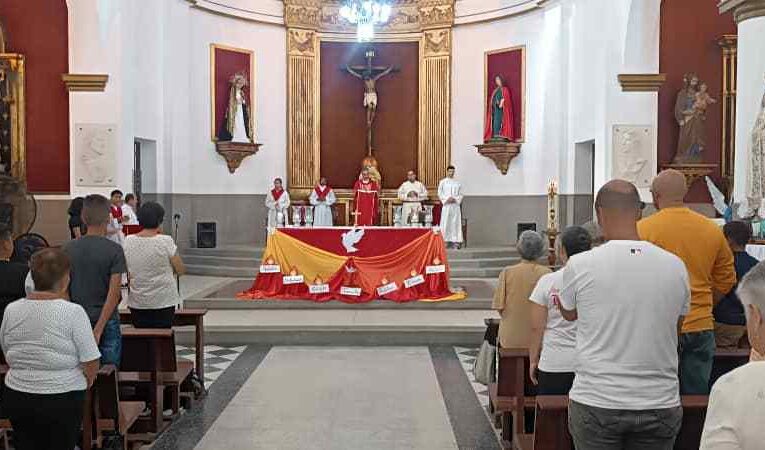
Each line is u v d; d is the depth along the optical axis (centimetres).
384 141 1994
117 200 1279
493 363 707
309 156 1956
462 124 1914
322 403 732
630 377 330
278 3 1906
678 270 338
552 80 1670
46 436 425
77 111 1330
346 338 1016
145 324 664
